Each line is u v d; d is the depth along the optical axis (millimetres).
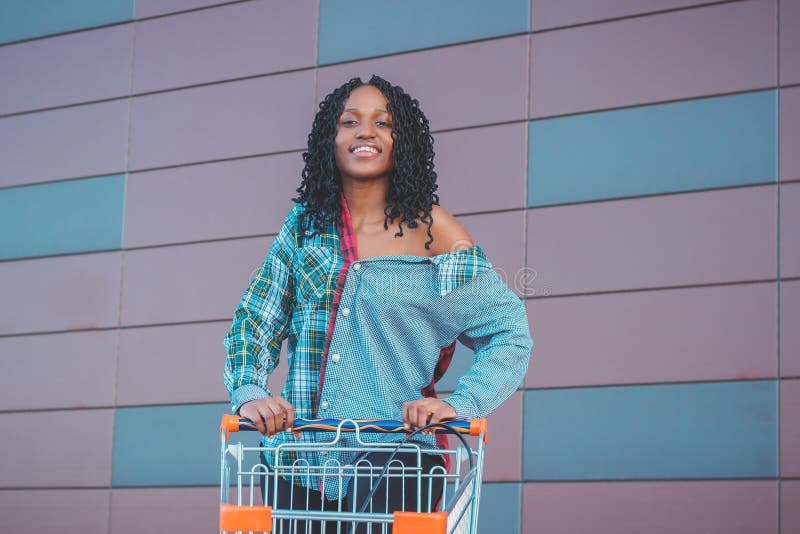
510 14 4676
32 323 5348
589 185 4391
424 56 4801
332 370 1847
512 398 4348
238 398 1733
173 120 5266
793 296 4000
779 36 4195
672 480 4055
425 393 1896
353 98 1966
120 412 5090
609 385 4211
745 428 3984
